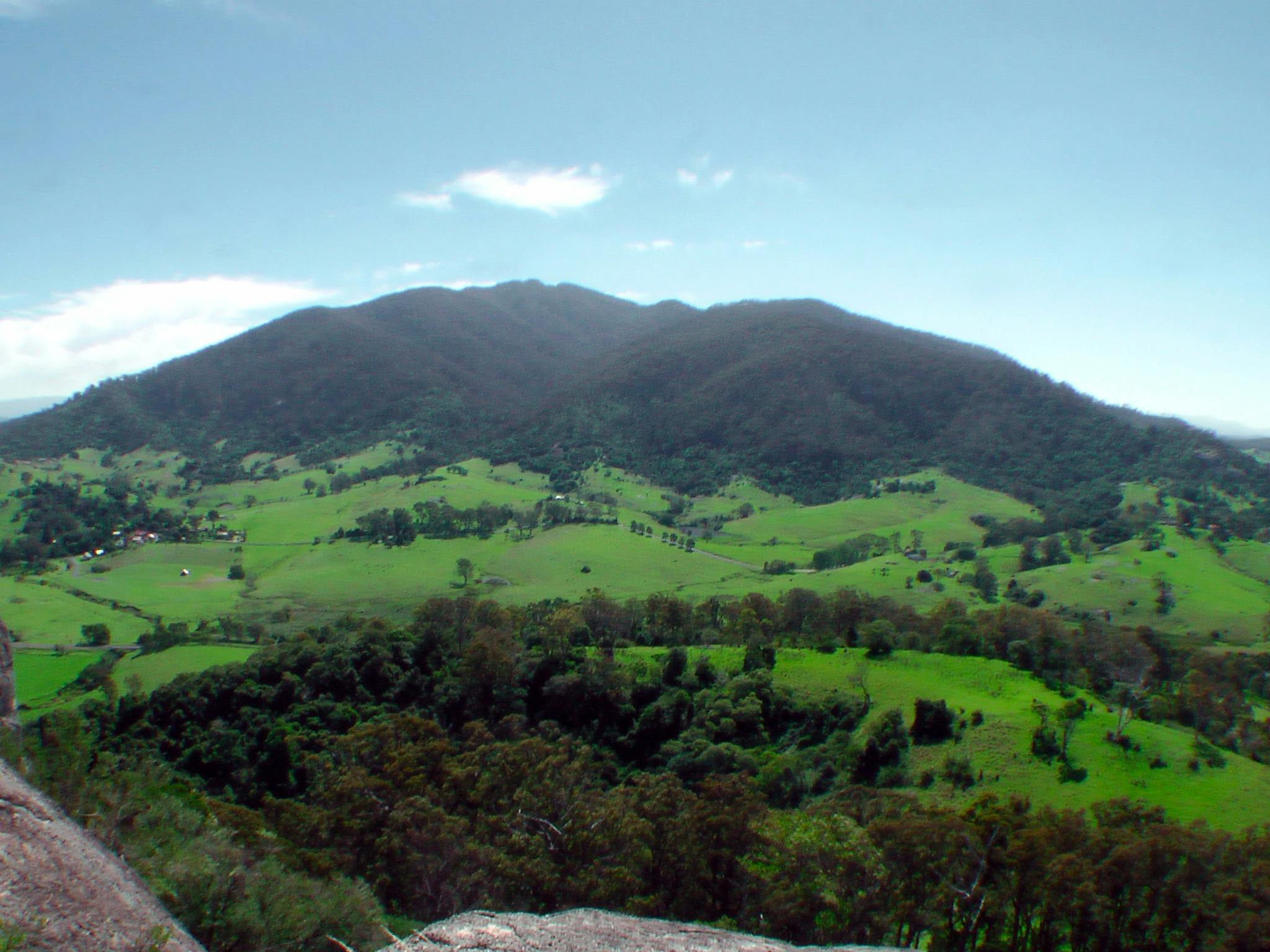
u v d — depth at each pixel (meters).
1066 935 30.09
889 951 9.62
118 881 7.64
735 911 30.55
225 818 25.17
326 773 44.19
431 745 40.50
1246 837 30.36
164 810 16.06
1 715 14.30
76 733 15.05
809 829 31.41
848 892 29.44
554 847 30.77
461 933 9.08
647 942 8.98
